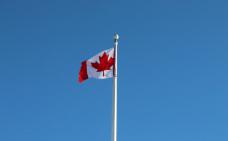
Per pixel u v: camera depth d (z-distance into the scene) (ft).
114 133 170.71
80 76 179.73
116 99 173.78
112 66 178.09
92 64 179.42
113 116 171.94
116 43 178.29
